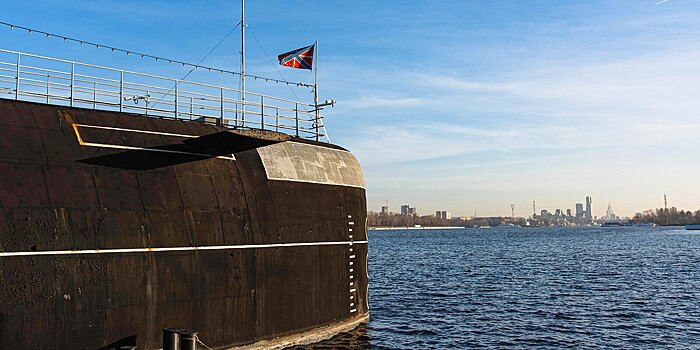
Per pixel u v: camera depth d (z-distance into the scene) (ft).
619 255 281.95
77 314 49.60
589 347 86.12
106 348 51.37
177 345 53.21
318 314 75.36
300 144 79.51
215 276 60.75
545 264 225.76
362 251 86.43
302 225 73.61
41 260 47.98
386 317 105.60
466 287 149.59
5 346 45.44
